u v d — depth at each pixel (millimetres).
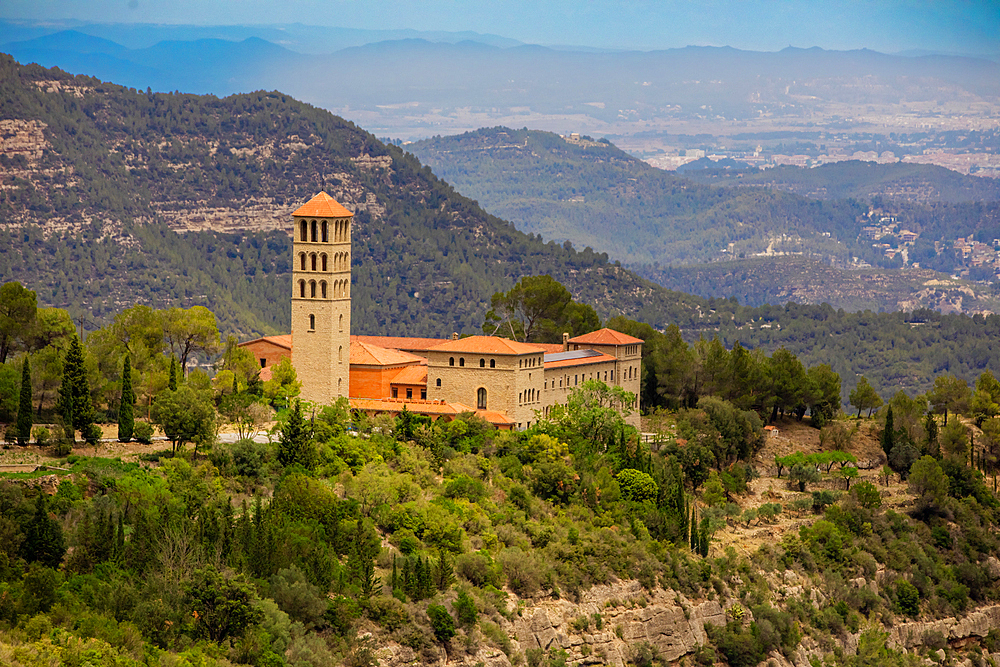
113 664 161250
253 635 178125
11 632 162875
